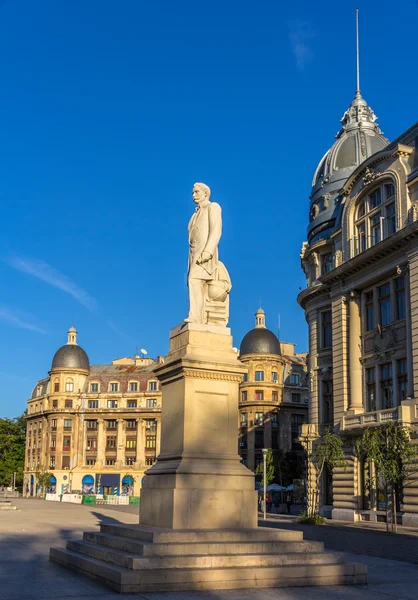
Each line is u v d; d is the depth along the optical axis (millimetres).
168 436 18219
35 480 126812
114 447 123312
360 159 60031
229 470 17203
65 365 127812
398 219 46094
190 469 16828
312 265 59438
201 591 13695
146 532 15664
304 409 116500
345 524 44312
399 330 46000
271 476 87125
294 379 119500
